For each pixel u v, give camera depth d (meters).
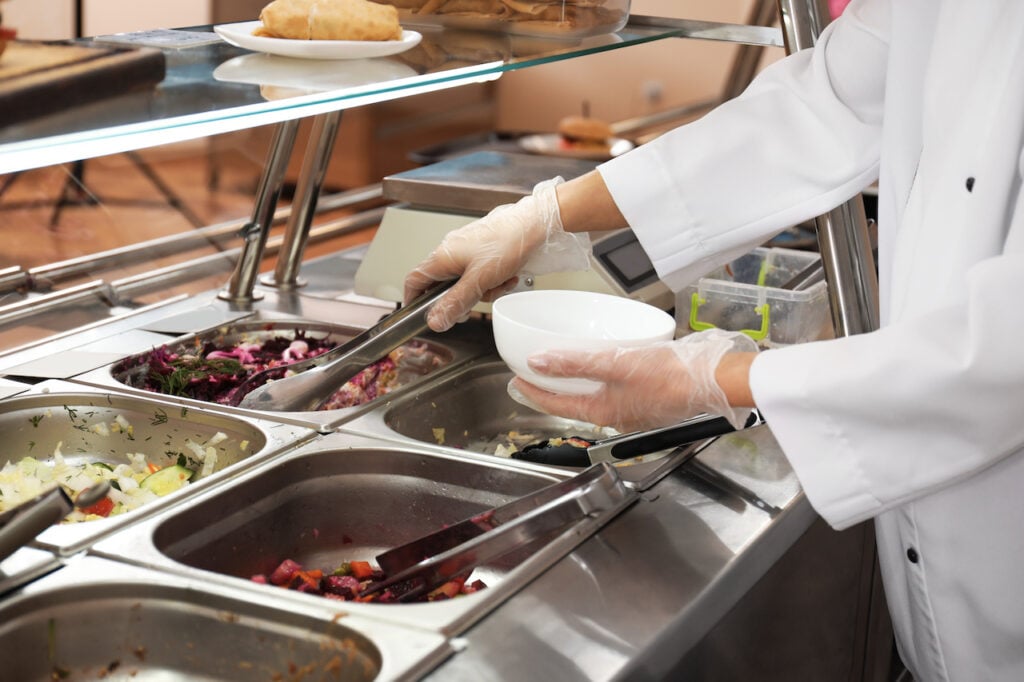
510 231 1.35
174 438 1.33
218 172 1.83
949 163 1.09
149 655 0.90
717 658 1.12
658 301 1.66
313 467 1.20
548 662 0.83
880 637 1.69
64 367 1.43
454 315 1.36
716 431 1.14
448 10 1.29
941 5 1.17
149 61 1.01
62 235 1.61
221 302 1.77
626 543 1.03
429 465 1.22
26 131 0.80
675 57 4.91
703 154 1.35
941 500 1.12
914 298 1.11
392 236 1.65
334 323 1.67
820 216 1.37
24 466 1.27
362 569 1.15
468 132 5.16
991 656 1.16
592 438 1.52
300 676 0.87
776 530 1.10
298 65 1.09
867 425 0.96
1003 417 0.93
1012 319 0.90
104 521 1.01
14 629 0.86
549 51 1.23
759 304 1.61
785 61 1.40
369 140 4.53
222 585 0.90
